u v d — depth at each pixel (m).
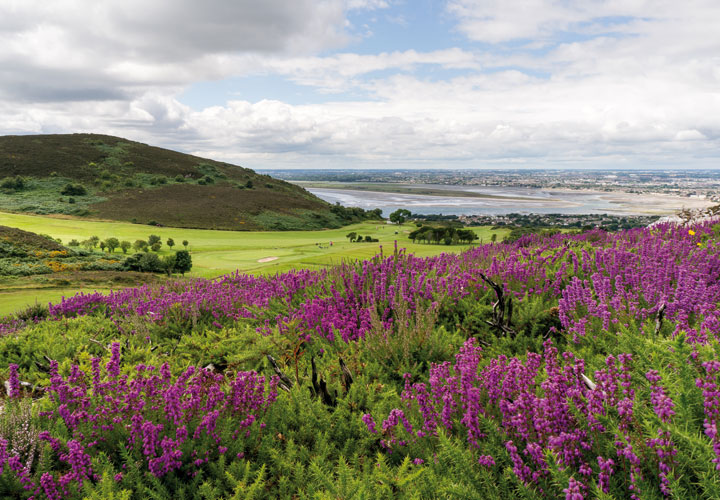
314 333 5.52
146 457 3.07
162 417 3.34
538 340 4.38
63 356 6.71
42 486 2.79
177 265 54.69
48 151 184.00
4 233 51.62
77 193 150.12
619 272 5.30
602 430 2.14
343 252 62.97
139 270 53.88
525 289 5.90
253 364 5.06
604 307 3.83
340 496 2.40
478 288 6.07
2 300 20.03
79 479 2.84
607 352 3.43
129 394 3.37
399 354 4.51
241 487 2.68
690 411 1.99
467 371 2.81
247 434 3.31
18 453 3.01
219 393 3.50
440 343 4.46
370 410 3.62
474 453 2.45
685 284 3.83
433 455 2.67
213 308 8.32
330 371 4.39
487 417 2.69
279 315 6.63
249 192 178.62
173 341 6.98
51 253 49.59
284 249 89.06
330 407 3.70
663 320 3.64
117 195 152.50
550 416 2.23
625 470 1.94
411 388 3.26
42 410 3.84
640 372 2.41
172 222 131.38
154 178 176.88
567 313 4.43
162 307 8.48
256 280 10.46
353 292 6.37
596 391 2.23
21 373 6.07
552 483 2.01
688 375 2.04
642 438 1.95
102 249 83.25
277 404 3.70
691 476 1.82
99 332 7.97
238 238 113.88
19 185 149.38
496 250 9.08
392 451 3.01
